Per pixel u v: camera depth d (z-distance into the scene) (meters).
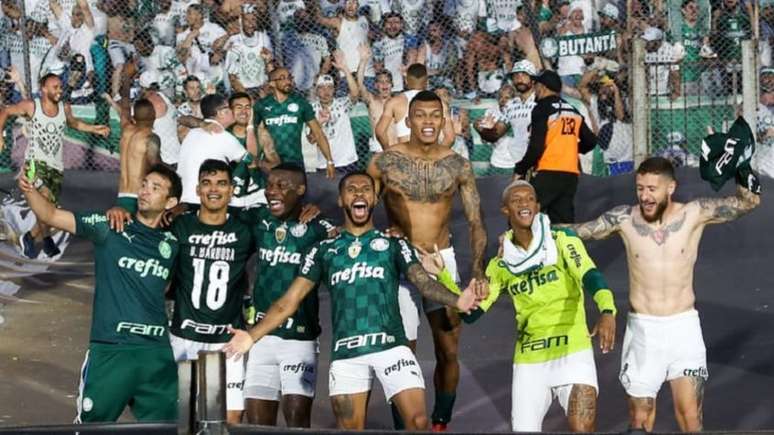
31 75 27.53
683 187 26.61
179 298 14.64
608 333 13.52
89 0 27.50
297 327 15.10
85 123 26.31
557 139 21.83
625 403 17.33
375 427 16.84
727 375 18.33
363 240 14.20
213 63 27.62
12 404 17.45
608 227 14.64
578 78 27.80
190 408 10.35
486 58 27.69
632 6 28.11
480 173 27.48
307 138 27.28
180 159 20.31
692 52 28.08
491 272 14.48
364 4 28.02
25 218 24.39
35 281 22.98
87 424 10.70
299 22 27.67
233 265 14.70
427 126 15.56
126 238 14.16
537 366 14.11
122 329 14.05
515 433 10.55
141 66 27.62
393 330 14.08
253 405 15.24
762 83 27.72
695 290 21.81
